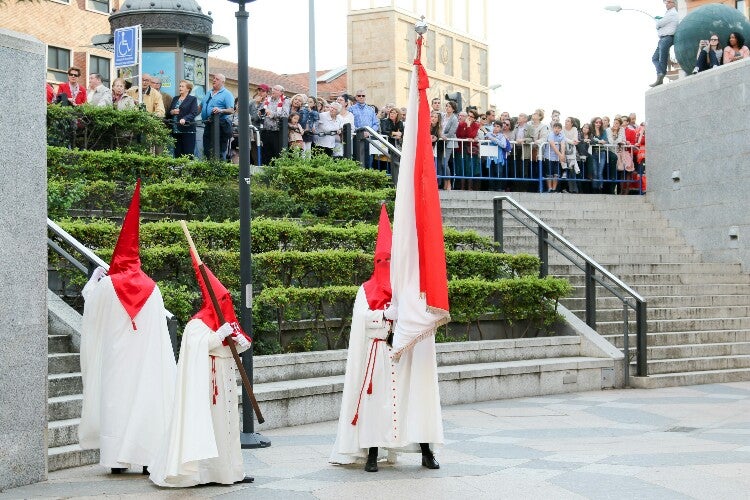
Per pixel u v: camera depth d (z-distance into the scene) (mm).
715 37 20672
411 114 8750
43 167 8336
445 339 14188
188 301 11789
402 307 8250
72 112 16109
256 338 12422
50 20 36719
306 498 7340
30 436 7984
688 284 18281
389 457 8664
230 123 17969
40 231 8242
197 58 21062
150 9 20234
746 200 19297
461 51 52969
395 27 47625
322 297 12547
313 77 27203
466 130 20781
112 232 12508
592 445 9617
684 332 16297
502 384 13078
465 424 11008
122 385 8344
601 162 22312
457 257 15047
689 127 20734
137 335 8430
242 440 9523
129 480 8117
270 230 13477
